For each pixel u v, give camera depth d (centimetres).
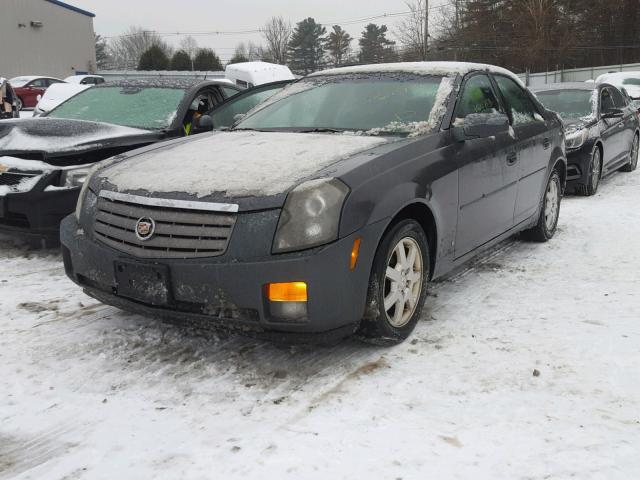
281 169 316
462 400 283
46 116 653
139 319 386
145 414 276
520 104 510
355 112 420
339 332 302
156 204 308
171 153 375
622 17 5050
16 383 305
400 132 384
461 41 5550
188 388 299
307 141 373
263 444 250
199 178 318
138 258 309
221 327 300
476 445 246
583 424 261
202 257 294
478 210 410
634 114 1070
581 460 235
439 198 359
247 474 230
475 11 5472
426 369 314
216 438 255
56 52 4259
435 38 5897
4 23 3753
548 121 545
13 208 486
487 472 229
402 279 339
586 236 594
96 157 520
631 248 544
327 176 303
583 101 908
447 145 379
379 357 329
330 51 8562
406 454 241
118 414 276
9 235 581
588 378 302
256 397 289
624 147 992
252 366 321
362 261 301
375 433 256
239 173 316
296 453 243
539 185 521
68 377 311
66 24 4359
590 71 4547
